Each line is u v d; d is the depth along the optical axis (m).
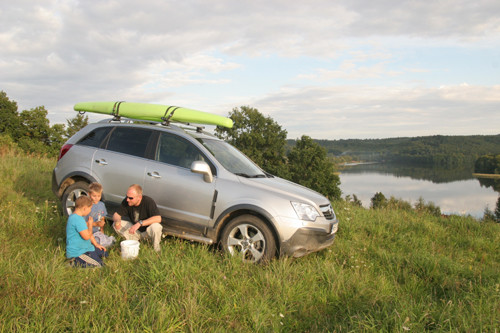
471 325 3.01
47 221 5.44
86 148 5.68
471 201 144.75
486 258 5.96
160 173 5.04
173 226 4.92
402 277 4.67
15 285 3.25
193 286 3.43
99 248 4.32
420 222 7.68
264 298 3.48
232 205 4.60
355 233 6.57
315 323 3.15
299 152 54.56
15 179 8.17
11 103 38.12
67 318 2.86
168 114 5.52
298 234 4.44
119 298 3.21
